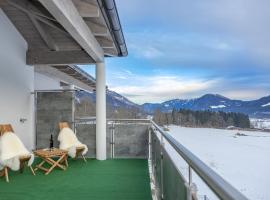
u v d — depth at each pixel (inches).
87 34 225.3
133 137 317.1
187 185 59.0
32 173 235.5
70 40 296.2
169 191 99.3
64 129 286.4
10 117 268.4
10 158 210.8
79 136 316.8
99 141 305.3
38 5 225.3
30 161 226.8
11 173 235.6
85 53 301.4
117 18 208.5
